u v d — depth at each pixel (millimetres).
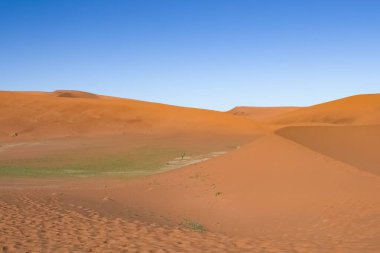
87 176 27859
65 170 30781
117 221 12305
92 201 16438
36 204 14477
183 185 20234
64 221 11891
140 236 10391
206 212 15758
